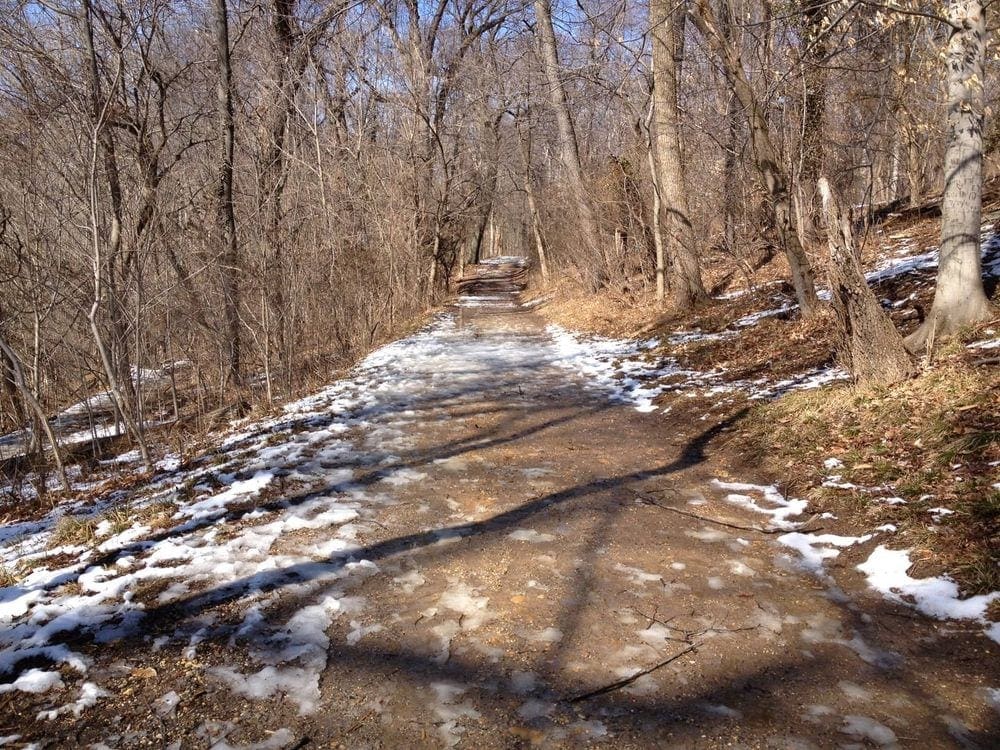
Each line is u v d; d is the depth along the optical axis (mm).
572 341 14344
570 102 18938
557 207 21328
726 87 12617
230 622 3555
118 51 7789
